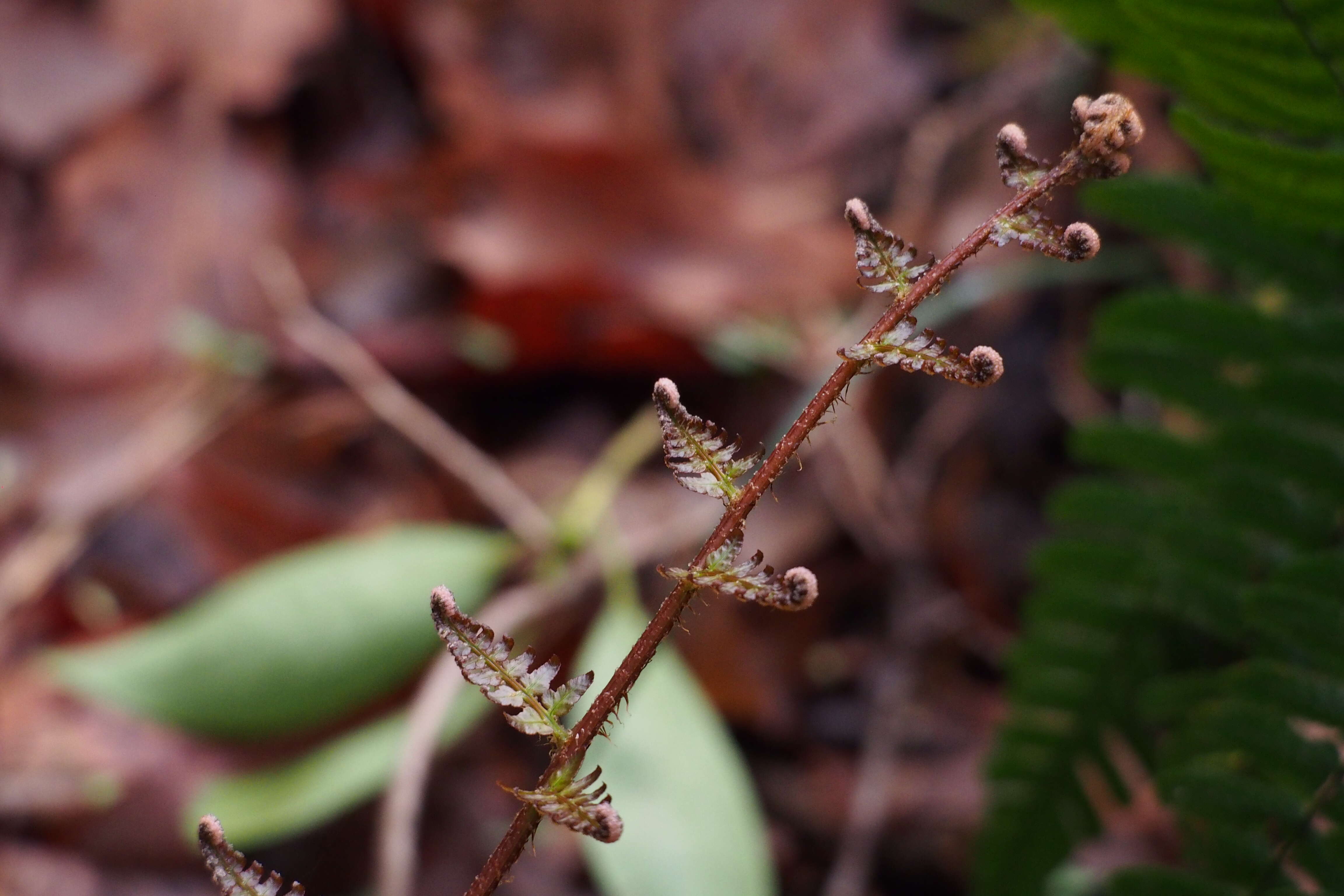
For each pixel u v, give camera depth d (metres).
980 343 1.84
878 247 0.81
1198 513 1.01
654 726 1.26
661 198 1.88
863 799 1.49
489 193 1.86
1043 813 1.15
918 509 1.75
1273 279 0.98
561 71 2.09
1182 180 0.98
